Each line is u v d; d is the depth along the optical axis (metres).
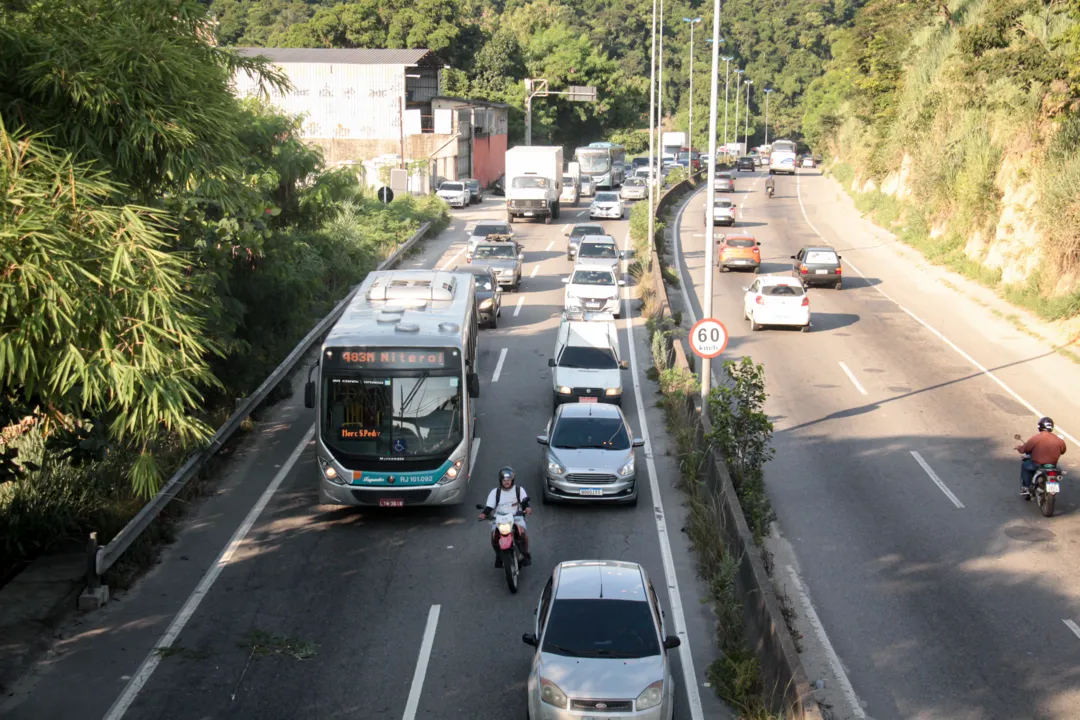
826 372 27.08
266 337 24.02
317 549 15.93
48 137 9.92
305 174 24.86
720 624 13.37
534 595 14.45
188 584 14.52
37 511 14.80
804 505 17.97
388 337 17.06
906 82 60.41
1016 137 39.75
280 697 11.61
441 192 62.22
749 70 155.12
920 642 13.18
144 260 9.35
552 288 39.03
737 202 70.62
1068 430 22.27
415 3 87.19
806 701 10.22
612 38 162.75
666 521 17.27
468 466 17.48
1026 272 36.31
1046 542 16.34
